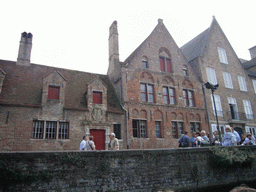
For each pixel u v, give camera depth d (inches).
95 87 653.9
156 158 346.6
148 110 724.0
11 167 259.8
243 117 970.1
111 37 858.8
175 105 786.8
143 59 792.3
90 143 427.2
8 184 254.2
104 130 630.5
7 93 554.6
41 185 267.3
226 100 949.8
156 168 341.7
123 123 667.4
